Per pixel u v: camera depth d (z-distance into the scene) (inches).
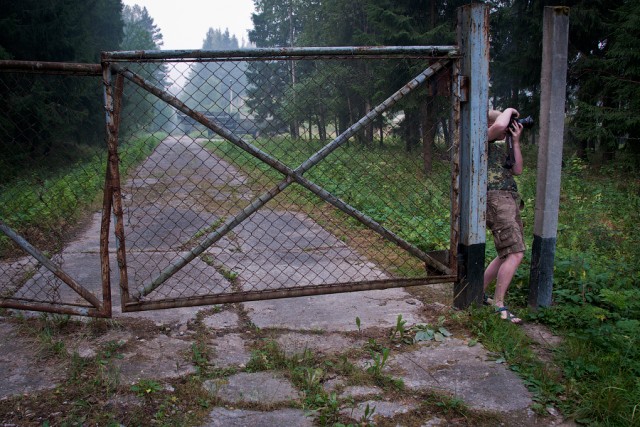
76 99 647.1
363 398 115.7
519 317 164.4
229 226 143.1
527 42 691.4
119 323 152.7
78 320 152.4
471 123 153.7
